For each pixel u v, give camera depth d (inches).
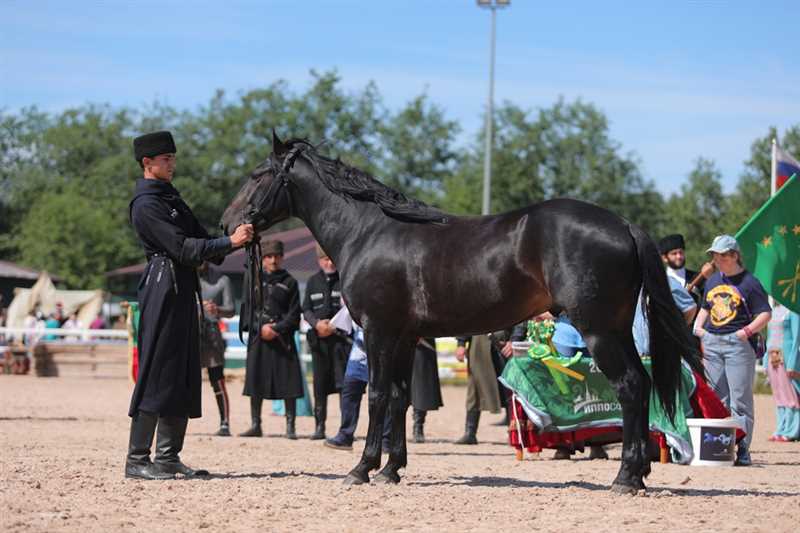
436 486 378.6
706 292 508.1
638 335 513.0
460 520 304.7
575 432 501.0
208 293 630.5
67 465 429.1
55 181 3405.5
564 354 511.2
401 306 368.2
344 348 604.1
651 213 2881.4
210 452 515.5
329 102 3174.2
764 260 526.6
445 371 1286.9
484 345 598.9
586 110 2893.7
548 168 2896.2
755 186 1802.4
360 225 381.4
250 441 587.8
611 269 335.0
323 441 594.9
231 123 3095.5
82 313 1716.3
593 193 2837.1
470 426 602.2
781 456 542.0
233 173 3053.6
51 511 314.8
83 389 1040.2
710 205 2199.8
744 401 499.5
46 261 2677.2
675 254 544.4
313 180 394.3
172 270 387.5
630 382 339.9
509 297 348.2
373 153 3245.6
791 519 306.5
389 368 373.7
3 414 737.6
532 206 354.9
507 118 2896.2
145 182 393.7
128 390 1035.9
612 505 329.7
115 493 349.7
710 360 502.9
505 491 362.6
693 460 478.9
